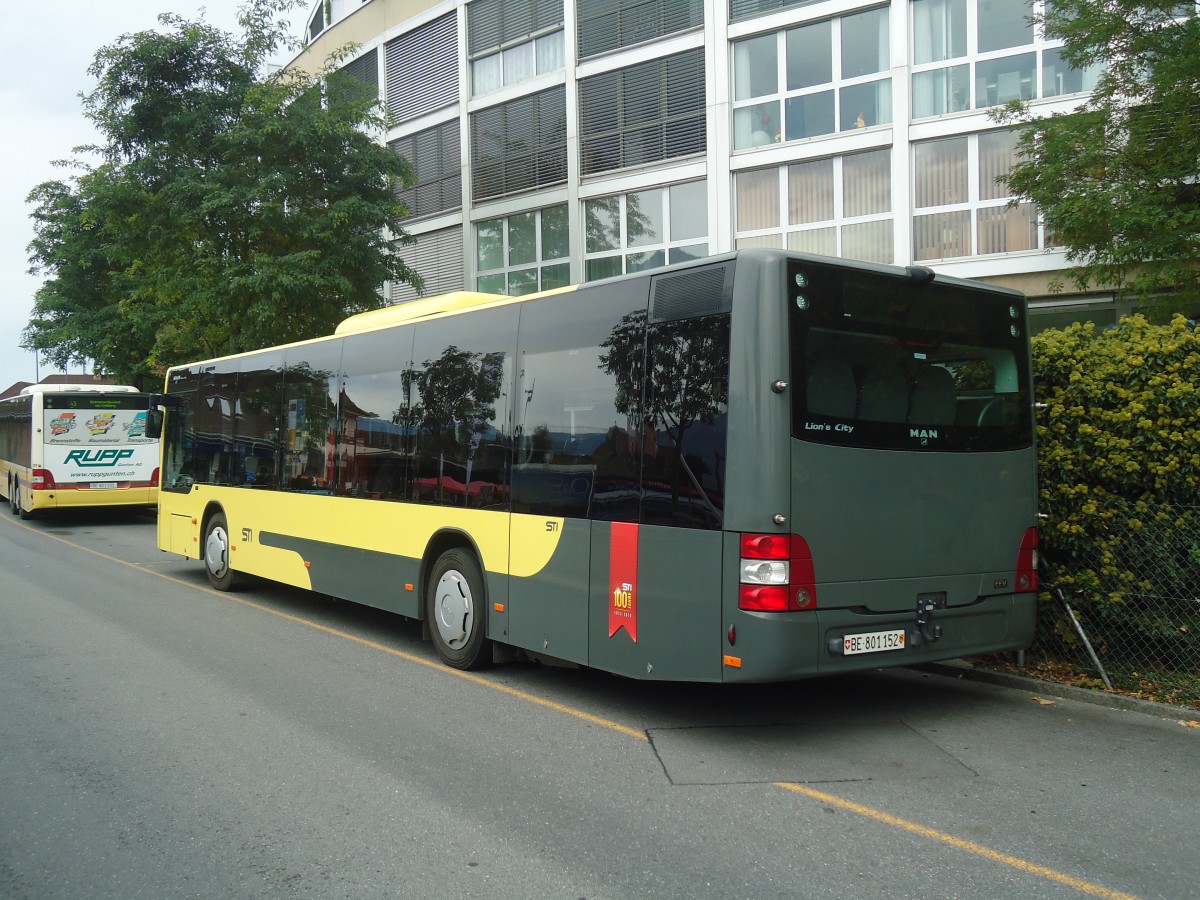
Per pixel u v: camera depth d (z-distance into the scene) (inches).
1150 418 252.4
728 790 188.1
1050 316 577.3
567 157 800.9
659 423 225.8
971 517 235.6
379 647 328.2
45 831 168.2
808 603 205.9
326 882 147.4
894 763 204.5
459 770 199.9
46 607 406.6
